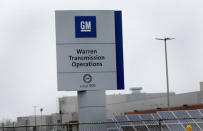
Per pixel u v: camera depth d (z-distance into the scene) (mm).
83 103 36969
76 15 36938
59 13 36812
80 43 36875
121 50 37281
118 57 37312
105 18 37188
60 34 36781
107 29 37188
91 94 36969
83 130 36938
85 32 36938
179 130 38000
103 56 37062
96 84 36906
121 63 37281
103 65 37031
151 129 38281
